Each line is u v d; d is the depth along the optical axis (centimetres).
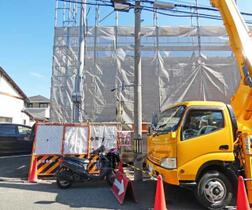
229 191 573
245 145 577
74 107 1221
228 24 666
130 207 593
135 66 908
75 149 905
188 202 630
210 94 1562
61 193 706
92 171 884
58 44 1612
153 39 1628
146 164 760
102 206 599
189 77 1580
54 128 908
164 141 604
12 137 1441
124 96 1551
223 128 589
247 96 627
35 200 642
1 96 2277
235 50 653
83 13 1267
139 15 927
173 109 648
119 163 793
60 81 1569
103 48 1619
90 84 1572
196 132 581
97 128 938
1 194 695
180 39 1627
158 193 536
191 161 565
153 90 1568
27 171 999
